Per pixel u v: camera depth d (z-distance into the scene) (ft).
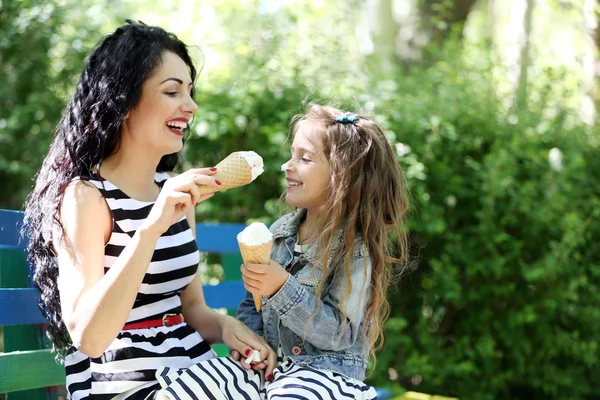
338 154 8.45
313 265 8.35
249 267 7.72
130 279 6.97
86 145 7.96
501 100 19.19
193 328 8.83
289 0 22.71
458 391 17.70
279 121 17.01
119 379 7.63
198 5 30.04
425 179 17.08
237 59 18.53
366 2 35.63
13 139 21.81
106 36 8.33
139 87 7.98
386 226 9.01
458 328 17.75
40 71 21.62
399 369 17.24
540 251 18.15
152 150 8.25
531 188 17.39
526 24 31.63
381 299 8.35
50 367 8.87
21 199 22.13
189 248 8.47
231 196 16.76
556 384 18.30
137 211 7.95
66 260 7.44
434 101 18.01
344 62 19.03
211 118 16.35
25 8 21.26
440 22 22.25
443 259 17.03
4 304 8.37
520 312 17.49
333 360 8.04
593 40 26.30
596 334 18.65
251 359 7.97
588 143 19.80
